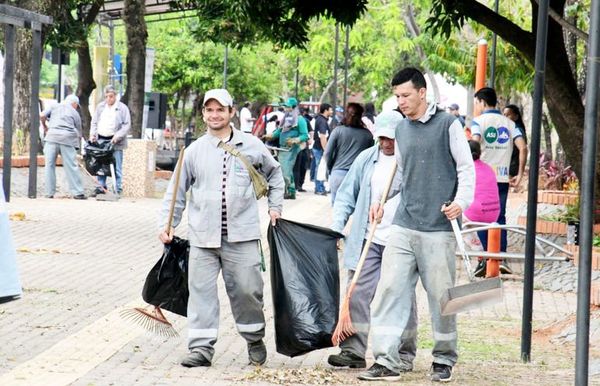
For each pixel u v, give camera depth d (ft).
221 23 89.92
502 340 43.01
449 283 33.32
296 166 114.93
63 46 124.47
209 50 200.54
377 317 33.68
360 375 33.73
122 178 97.04
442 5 66.03
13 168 102.17
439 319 33.53
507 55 106.83
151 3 130.11
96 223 73.77
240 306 35.53
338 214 36.27
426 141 33.14
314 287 35.45
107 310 43.78
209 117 35.40
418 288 54.54
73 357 35.29
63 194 94.17
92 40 219.82
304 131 103.45
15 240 63.21
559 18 57.47
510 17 107.55
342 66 212.02
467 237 59.00
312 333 35.17
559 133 68.95
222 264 35.53
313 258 35.68
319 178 112.57
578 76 92.22
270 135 104.99
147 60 123.54
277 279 35.53
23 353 35.68
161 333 36.01
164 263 35.58
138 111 124.26
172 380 32.48
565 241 72.79
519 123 67.05
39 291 47.50
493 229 55.98
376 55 192.13
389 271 33.53
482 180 57.82
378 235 35.42
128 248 62.95
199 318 35.14
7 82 80.79
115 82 150.61
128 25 124.16
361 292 35.53
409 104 33.19
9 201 82.99
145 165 96.78
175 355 36.58
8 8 78.59
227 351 37.99
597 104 28.37
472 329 45.16
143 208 86.07
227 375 33.73
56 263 55.93
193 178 35.63
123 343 37.99
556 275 59.26
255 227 35.40
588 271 28.50
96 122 94.43
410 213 33.37
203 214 35.04
